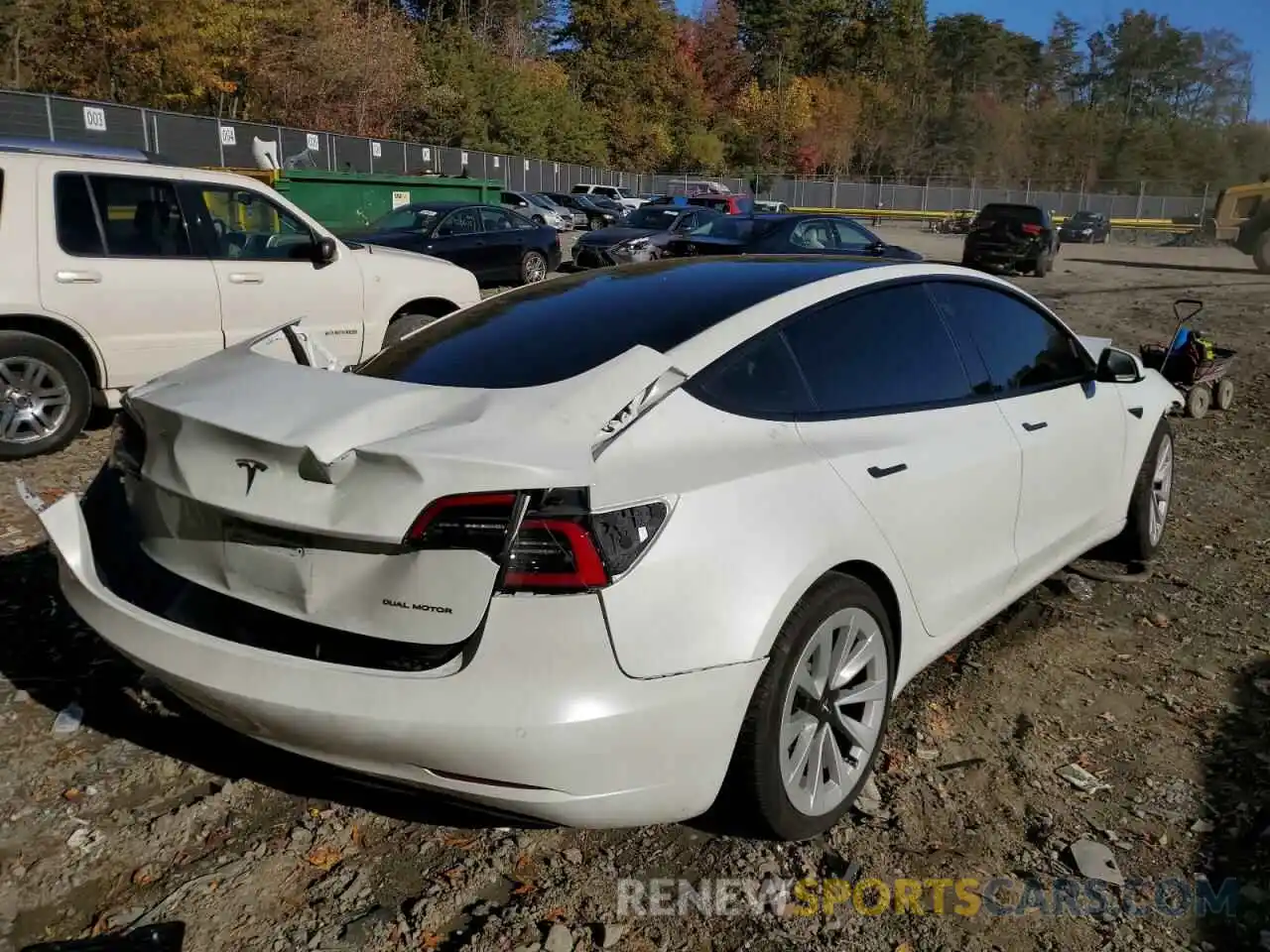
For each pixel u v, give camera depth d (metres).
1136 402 4.72
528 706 2.29
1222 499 6.39
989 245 23.08
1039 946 2.52
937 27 101.31
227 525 2.54
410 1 59.75
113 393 6.75
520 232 15.88
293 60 35.56
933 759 3.32
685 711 2.43
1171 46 95.50
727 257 3.91
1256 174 84.38
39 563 4.67
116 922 2.53
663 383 2.66
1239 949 2.51
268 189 7.41
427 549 2.30
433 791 2.41
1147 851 2.87
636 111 73.25
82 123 19.77
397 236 14.45
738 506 2.60
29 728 3.38
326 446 2.33
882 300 3.47
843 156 83.06
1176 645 4.18
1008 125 87.94
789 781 2.73
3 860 2.75
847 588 2.83
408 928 2.53
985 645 4.17
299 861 2.77
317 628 2.46
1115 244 43.50
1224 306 16.94
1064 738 3.46
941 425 3.41
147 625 2.63
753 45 91.19
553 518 2.29
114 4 26.80
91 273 6.50
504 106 51.16
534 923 2.55
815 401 3.06
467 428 2.38
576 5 72.25
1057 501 4.06
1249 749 3.38
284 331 3.51
